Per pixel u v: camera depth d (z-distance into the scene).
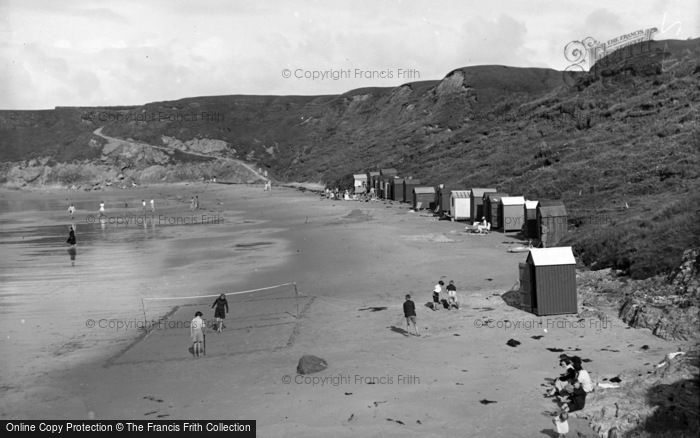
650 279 28.73
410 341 24.38
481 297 31.00
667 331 22.83
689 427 14.35
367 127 179.25
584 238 40.12
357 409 17.67
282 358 22.94
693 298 24.09
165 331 27.80
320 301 31.95
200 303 33.28
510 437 15.39
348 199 100.62
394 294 32.69
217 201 112.50
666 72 91.75
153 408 18.59
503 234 53.19
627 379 18.36
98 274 42.81
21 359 24.16
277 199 108.81
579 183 62.81
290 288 35.59
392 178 96.50
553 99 107.31
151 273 42.66
